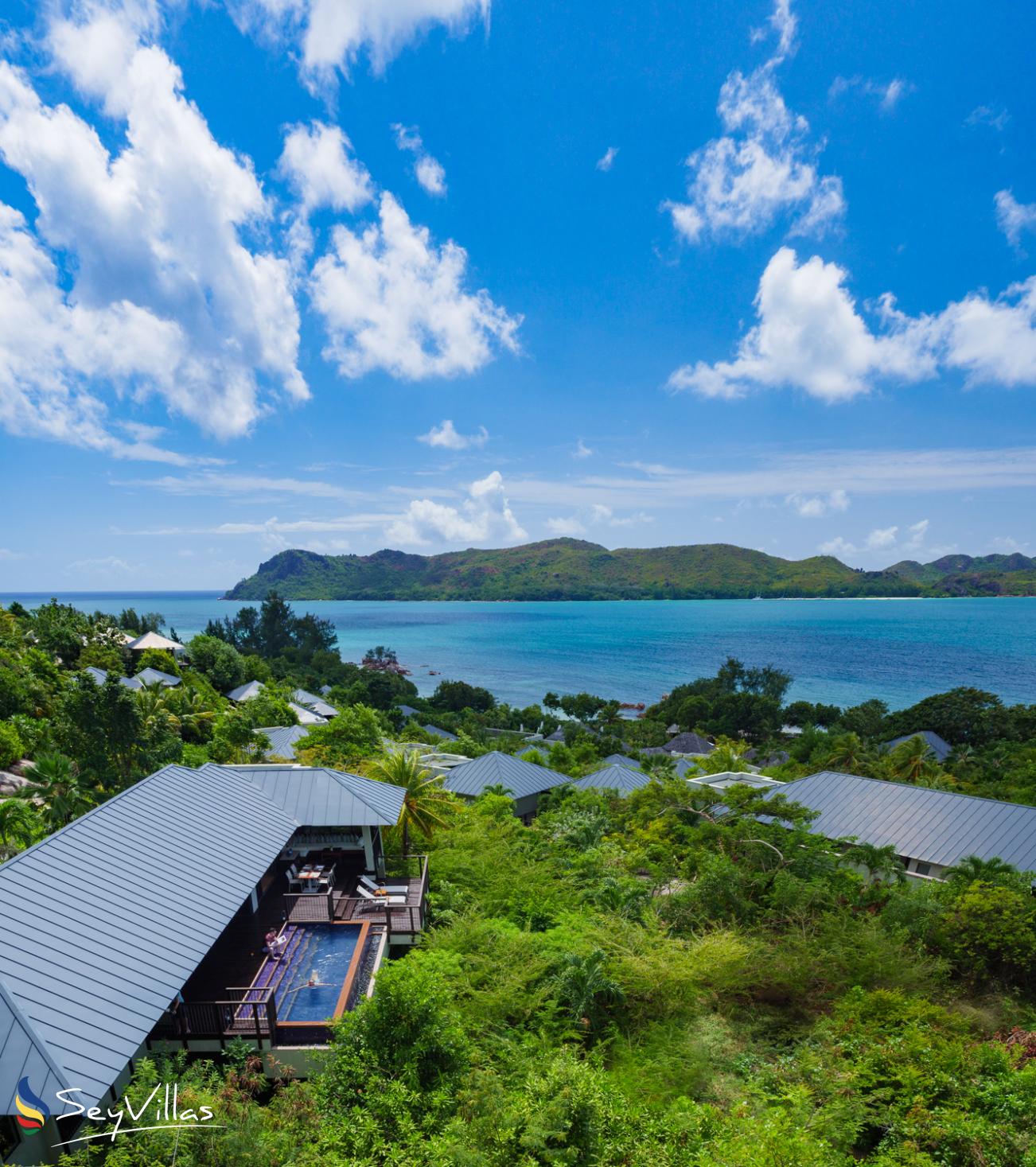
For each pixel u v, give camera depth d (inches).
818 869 906.7
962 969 711.7
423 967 599.2
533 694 6614.2
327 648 6904.5
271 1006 494.3
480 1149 362.0
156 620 5241.1
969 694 3725.4
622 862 1040.2
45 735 1416.1
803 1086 473.1
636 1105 454.6
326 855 860.6
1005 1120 425.4
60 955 416.2
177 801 678.5
